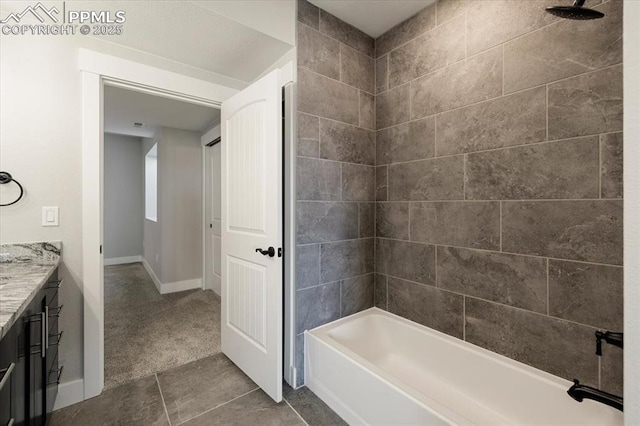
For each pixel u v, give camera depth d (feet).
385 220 7.16
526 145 4.77
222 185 7.26
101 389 5.83
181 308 10.61
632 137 1.36
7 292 3.45
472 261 5.54
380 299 7.33
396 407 4.36
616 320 3.98
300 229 6.06
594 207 4.13
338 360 5.36
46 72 5.24
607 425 3.92
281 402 5.66
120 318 9.68
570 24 4.29
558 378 4.50
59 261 5.22
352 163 6.90
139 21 5.32
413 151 6.51
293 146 6.01
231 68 6.95
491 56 5.18
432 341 5.97
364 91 7.09
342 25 6.67
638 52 1.34
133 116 11.03
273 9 5.71
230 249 6.97
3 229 4.96
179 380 6.31
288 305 6.23
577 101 4.25
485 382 5.16
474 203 5.48
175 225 12.66
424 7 6.23
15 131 5.02
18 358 3.20
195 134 13.24
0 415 2.63
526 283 4.83
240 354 6.64
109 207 17.63
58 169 5.34
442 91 5.94
